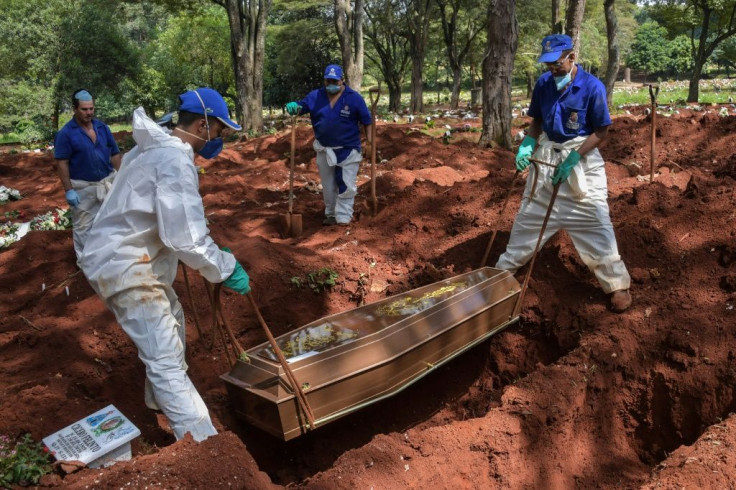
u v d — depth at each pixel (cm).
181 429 363
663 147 1012
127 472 319
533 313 538
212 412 438
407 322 423
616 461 422
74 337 526
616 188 815
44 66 2933
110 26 3050
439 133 1463
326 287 619
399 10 3369
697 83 2945
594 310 510
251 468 330
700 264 520
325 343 397
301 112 774
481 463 372
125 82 3309
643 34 6350
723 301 471
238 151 1473
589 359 458
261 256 634
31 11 2967
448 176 984
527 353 529
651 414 441
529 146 522
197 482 316
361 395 393
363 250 689
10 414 379
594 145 480
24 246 747
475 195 752
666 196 625
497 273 506
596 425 436
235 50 2042
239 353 397
